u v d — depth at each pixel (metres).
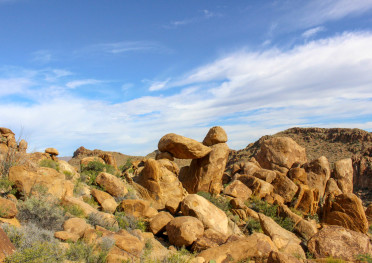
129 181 20.97
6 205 9.74
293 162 32.78
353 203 22.28
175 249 12.63
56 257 8.16
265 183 26.22
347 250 15.20
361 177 79.75
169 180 20.34
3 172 14.16
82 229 10.73
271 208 22.66
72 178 18.84
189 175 27.00
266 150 33.66
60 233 9.82
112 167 24.50
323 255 15.18
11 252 7.46
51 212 11.01
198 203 16.75
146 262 9.79
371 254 15.17
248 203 24.14
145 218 15.48
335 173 33.50
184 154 25.30
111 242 10.09
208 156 25.91
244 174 29.17
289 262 10.26
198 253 12.18
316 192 25.83
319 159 30.95
